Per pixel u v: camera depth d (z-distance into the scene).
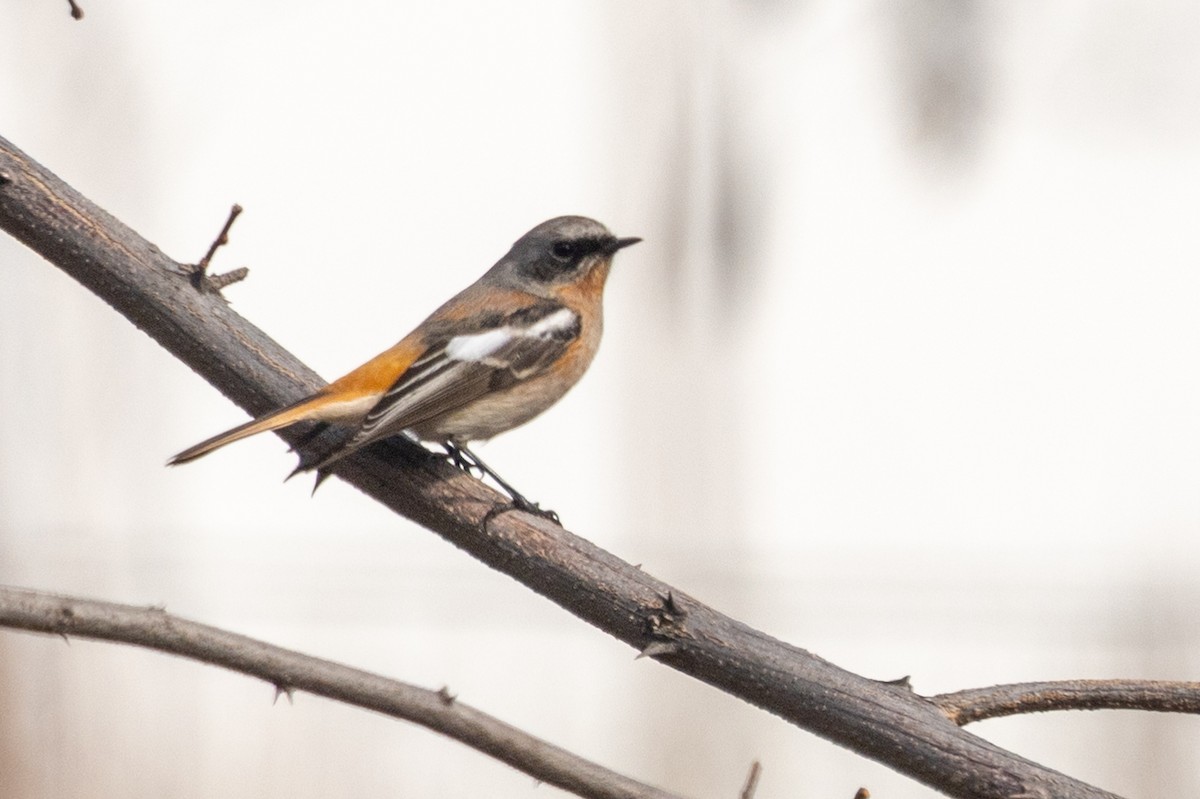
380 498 6.97
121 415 16.86
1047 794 5.50
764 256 19.95
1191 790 13.95
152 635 4.93
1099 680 5.72
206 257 6.79
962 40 18.86
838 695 5.77
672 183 19.75
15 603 4.82
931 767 5.64
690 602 6.05
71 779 13.31
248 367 6.95
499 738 5.07
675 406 19.39
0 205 6.48
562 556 6.32
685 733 15.80
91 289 6.72
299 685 5.02
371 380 8.91
